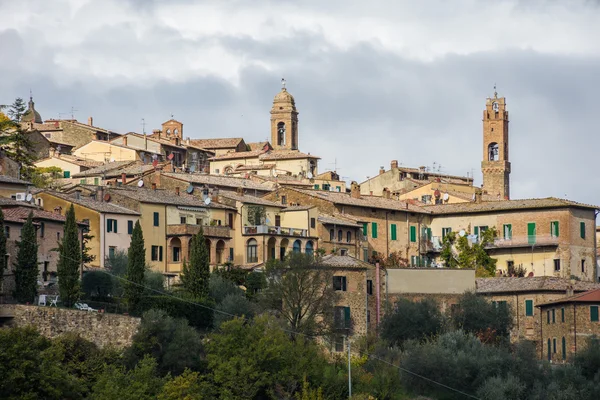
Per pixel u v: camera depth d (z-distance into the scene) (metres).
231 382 156.25
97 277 171.25
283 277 177.50
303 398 155.12
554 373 168.25
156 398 147.00
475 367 167.12
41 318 154.00
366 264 188.75
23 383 140.00
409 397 165.38
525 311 193.25
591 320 180.75
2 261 154.88
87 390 146.12
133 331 157.38
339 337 177.12
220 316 170.25
